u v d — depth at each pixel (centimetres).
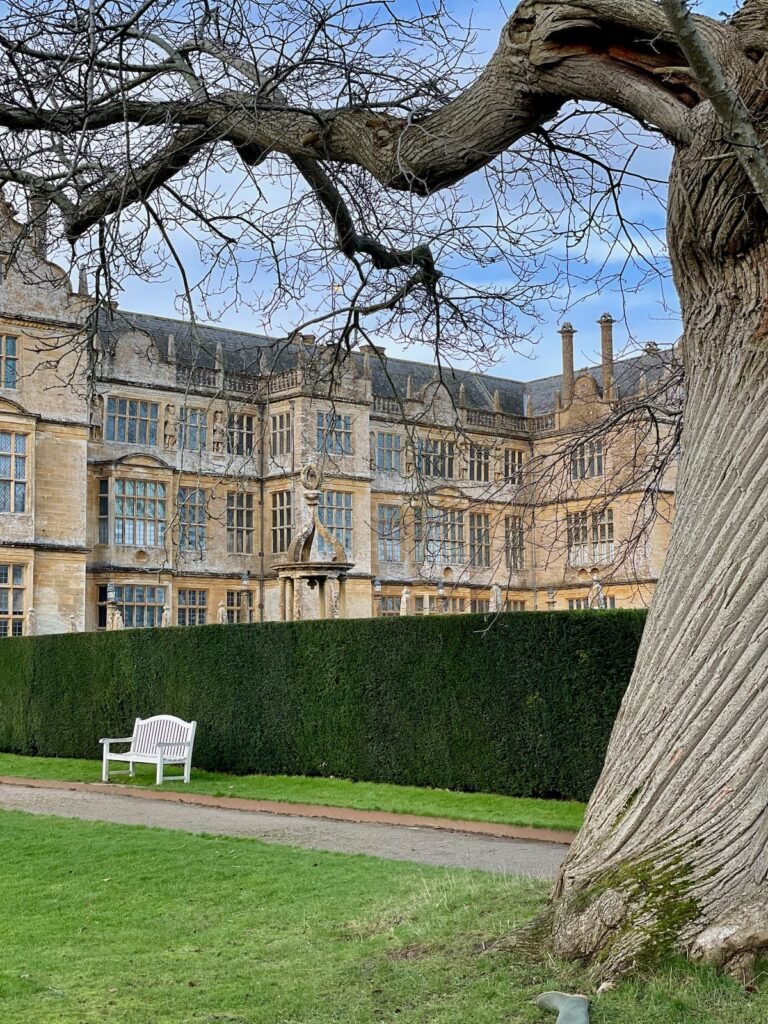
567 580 5350
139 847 1294
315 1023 623
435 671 1934
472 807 1711
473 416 5522
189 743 2100
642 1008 569
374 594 4953
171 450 4538
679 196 714
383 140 840
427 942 750
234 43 912
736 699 652
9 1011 678
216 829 1507
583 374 5362
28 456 3906
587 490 5081
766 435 690
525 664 1809
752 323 704
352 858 1218
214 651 2319
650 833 659
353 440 4856
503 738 1828
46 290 3972
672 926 614
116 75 901
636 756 685
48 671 2697
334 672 2102
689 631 682
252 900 1009
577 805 1691
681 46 602
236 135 912
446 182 845
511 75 773
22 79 887
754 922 599
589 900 655
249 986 711
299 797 1877
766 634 655
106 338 4325
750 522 679
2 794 1969
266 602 4772
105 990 725
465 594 5356
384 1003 641
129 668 2495
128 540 4388
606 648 1712
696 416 734
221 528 4678
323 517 4744
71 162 920
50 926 929
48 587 3953
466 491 5369
